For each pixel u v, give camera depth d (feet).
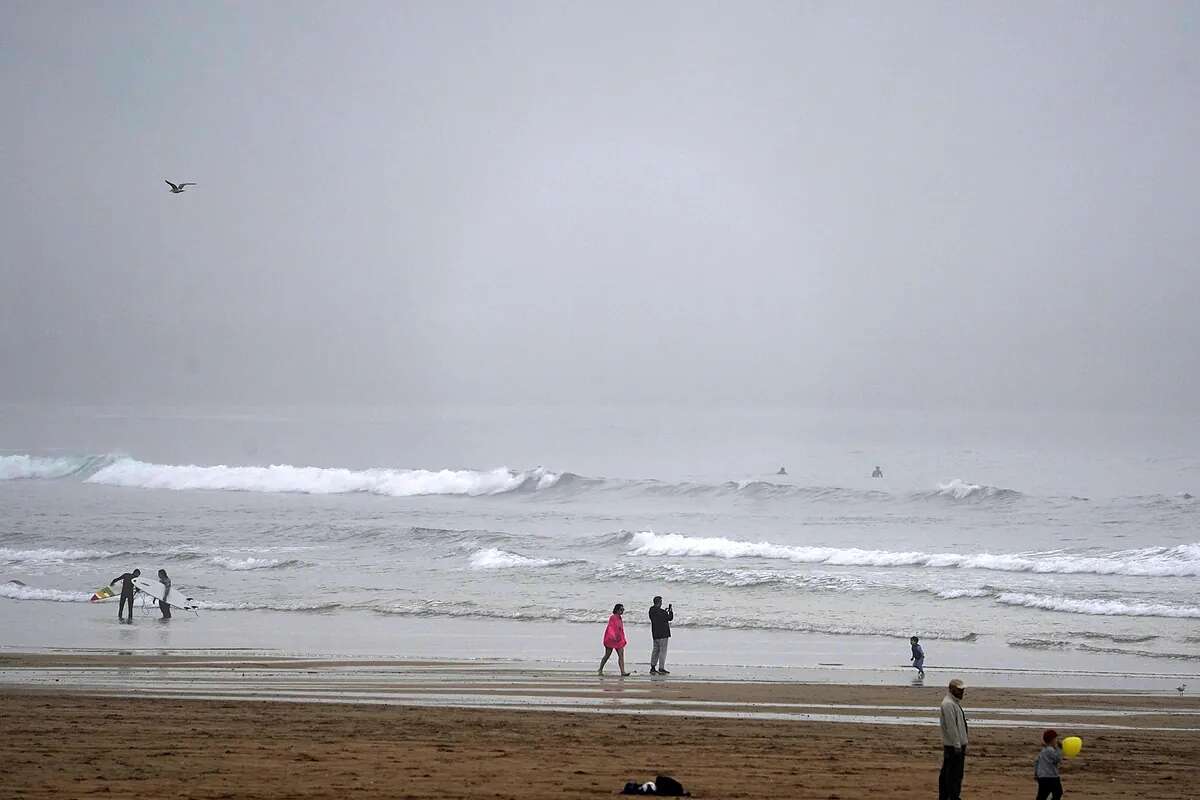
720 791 43.86
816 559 149.48
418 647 90.68
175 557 146.82
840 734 58.90
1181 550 146.20
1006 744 57.06
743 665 84.02
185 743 51.57
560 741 54.60
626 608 111.34
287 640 93.97
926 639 96.02
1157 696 72.54
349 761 47.80
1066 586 123.65
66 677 75.66
